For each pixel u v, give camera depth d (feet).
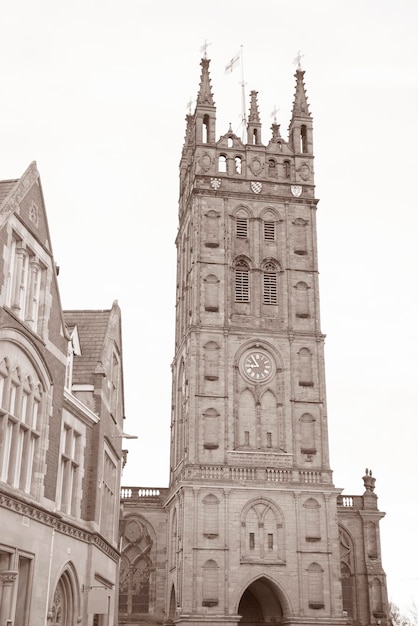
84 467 125.49
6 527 89.35
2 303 90.63
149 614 274.98
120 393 161.89
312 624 238.07
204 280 274.57
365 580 285.64
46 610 101.91
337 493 253.44
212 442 255.50
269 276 281.95
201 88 302.86
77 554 118.11
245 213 287.28
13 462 94.58
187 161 323.37
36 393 102.53
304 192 294.25
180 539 250.78
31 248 101.65
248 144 297.74
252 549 244.42
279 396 264.93
